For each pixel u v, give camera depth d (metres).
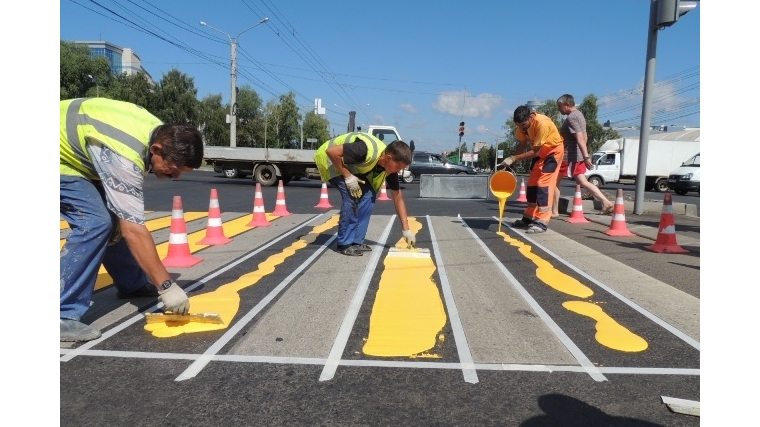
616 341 3.29
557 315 3.80
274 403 2.47
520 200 13.45
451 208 11.54
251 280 4.71
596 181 28.19
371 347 3.15
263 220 8.27
